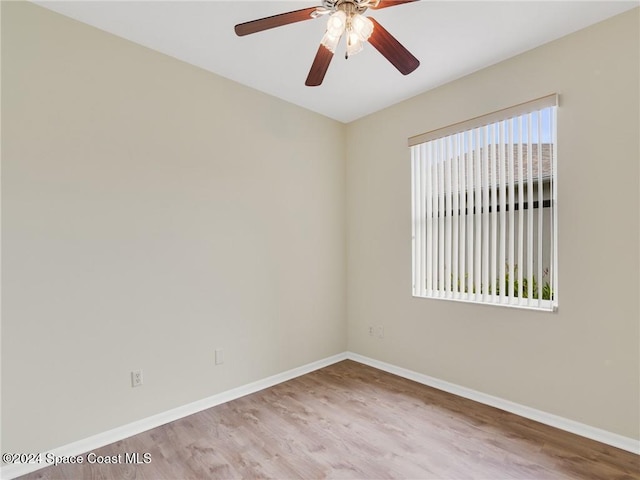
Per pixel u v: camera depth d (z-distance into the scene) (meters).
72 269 2.04
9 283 1.85
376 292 3.51
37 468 1.90
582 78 2.17
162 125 2.43
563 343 2.25
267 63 2.59
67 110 2.03
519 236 2.45
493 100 2.59
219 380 2.71
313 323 3.46
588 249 2.15
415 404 2.65
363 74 2.74
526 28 2.16
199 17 2.06
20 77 1.88
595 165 2.12
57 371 1.99
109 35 2.20
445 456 1.98
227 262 2.78
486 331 2.64
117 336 2.21
